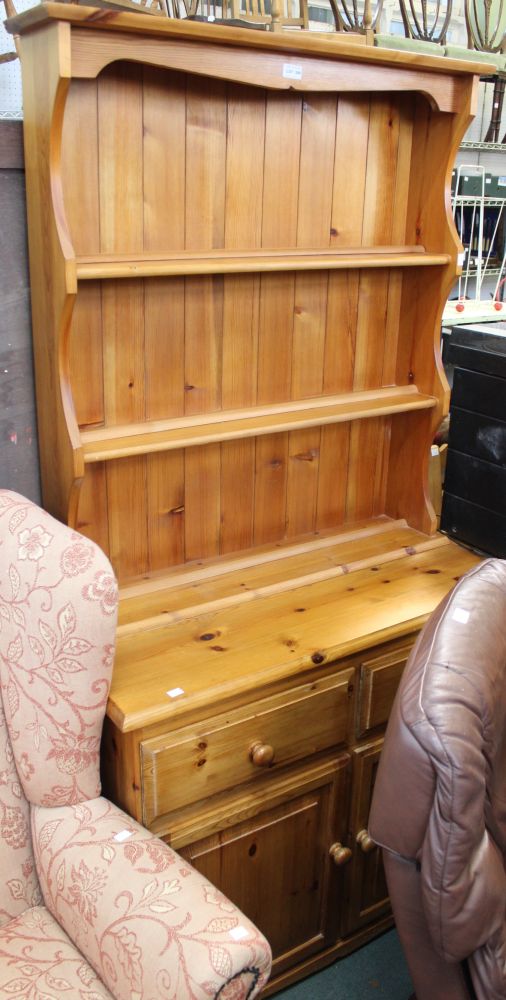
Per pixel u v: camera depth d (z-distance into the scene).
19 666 1.34
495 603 1.28
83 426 1.63
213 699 1.43
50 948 1.29
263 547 1.95
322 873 1.76
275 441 1.91
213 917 1.13
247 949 1.08
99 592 1.26
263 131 1.68
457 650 1.15
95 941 1.20
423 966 1.19
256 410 1.83
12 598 1.34
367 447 2.07
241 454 1.87
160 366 1.69
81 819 1.34
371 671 1.67
